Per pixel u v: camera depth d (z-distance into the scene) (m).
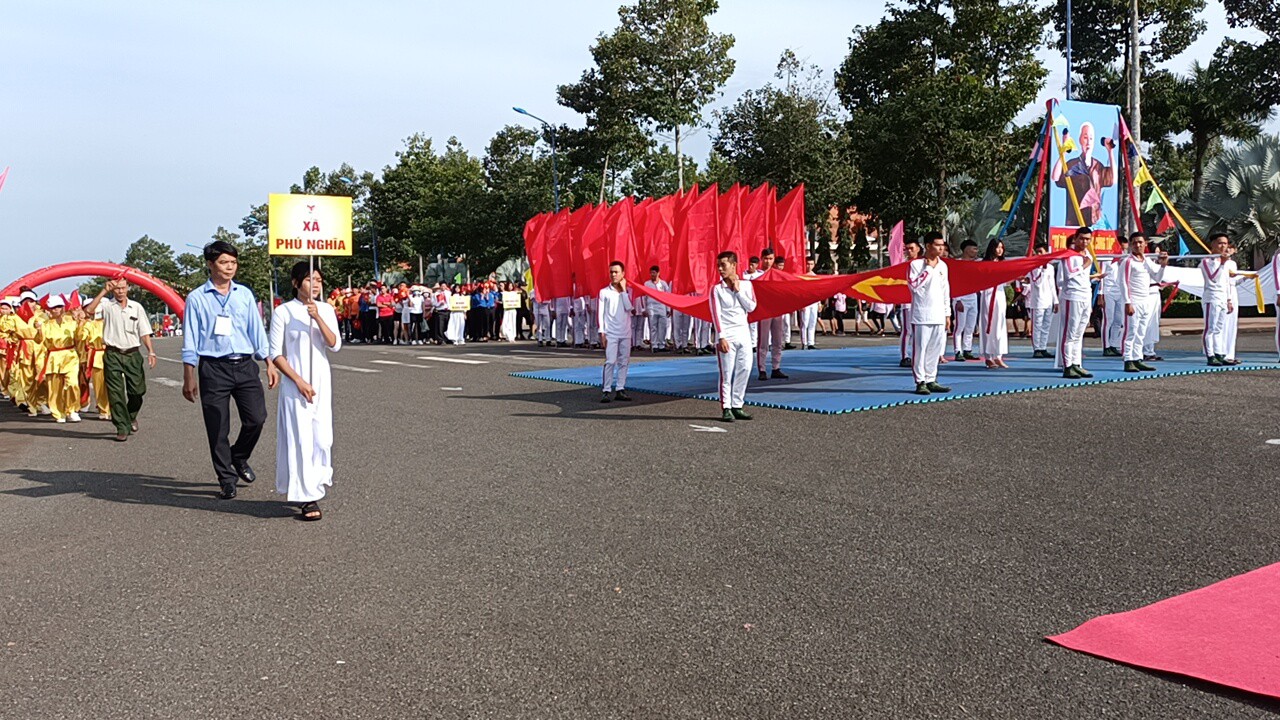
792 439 9.71
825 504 6.88
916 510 6.63
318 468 6.87
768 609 4.73
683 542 5.99
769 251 17.94
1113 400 11.59
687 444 9.62
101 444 11.16
